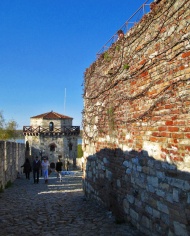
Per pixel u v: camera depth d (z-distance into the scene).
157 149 6.29
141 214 7.04
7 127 56.75
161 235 6.07
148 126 6.73
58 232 7.37
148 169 6.71
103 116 10.30
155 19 6.44
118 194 8.66
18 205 11.02
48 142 48.06
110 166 9.43
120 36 8.53
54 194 13.81
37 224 8.19
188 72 5.22
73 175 27.31
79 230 7.51
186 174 5.23
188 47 5.23
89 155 12.31
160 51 6.22
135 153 7.46
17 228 7.78
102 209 9.87
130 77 7.79
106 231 7.31
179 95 5.48
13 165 21.94
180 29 5.49
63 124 49.00
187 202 5.18
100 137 10.67
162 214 6.04
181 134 5.40
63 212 9.71
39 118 48.28
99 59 10.70
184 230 5.28
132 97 7.62
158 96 6.28
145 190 6.84
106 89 9.83
